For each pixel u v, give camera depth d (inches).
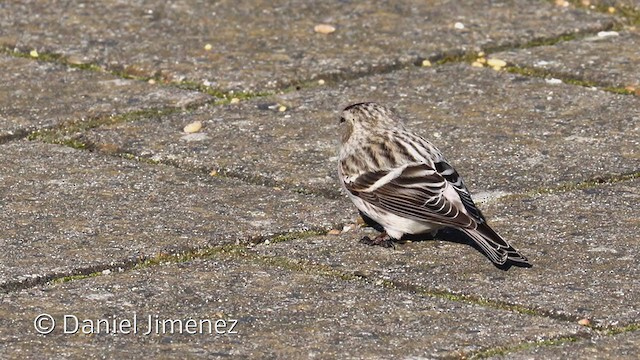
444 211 427.8
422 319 396.5
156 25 698.8
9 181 508.4
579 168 516.1
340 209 484.1
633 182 503.8
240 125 567.8
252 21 704.4
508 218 471.8
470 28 687.1
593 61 639.1
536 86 610.5
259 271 432.5
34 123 567.8
